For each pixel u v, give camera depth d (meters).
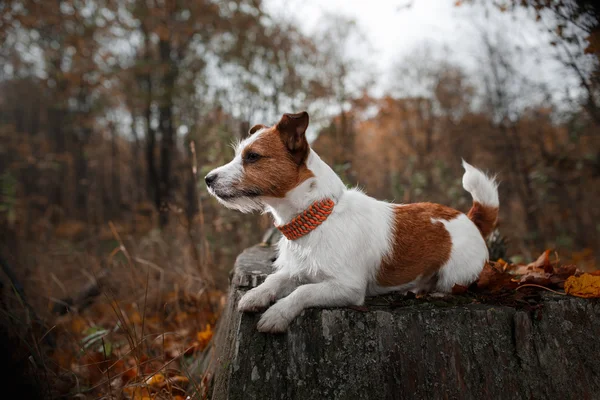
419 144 18.12
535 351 2.23
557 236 8.36
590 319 2.32
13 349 2.59
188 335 3.94
